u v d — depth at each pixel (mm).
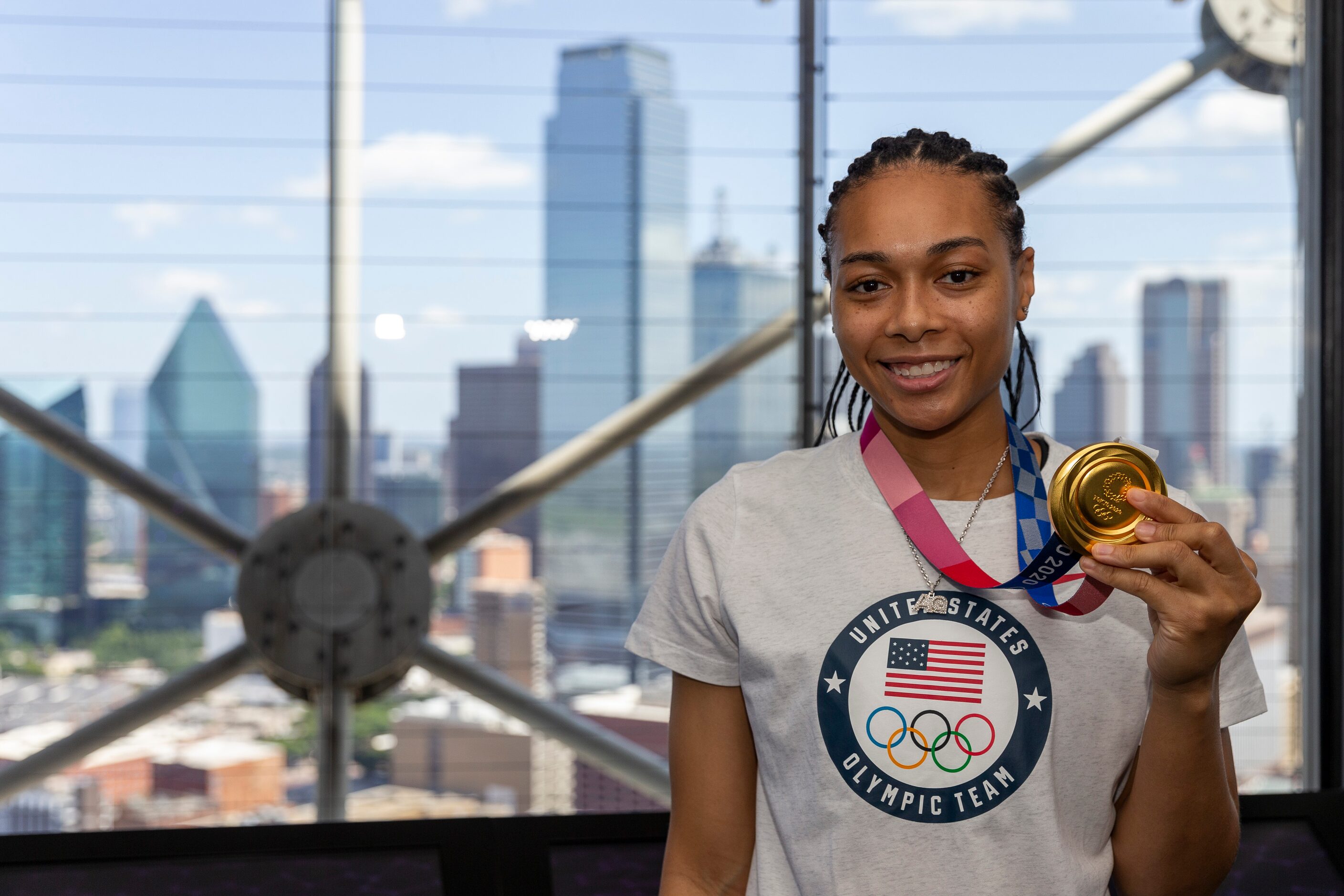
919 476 1031
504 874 1859
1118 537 855
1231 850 967
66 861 1792
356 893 1803
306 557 2795
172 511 2773
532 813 2885
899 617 955
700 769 1048
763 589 990
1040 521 980
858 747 933
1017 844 908
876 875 919
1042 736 921
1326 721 2756
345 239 2791
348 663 2807
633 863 1896
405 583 2822
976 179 921
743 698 1045
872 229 902
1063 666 938
